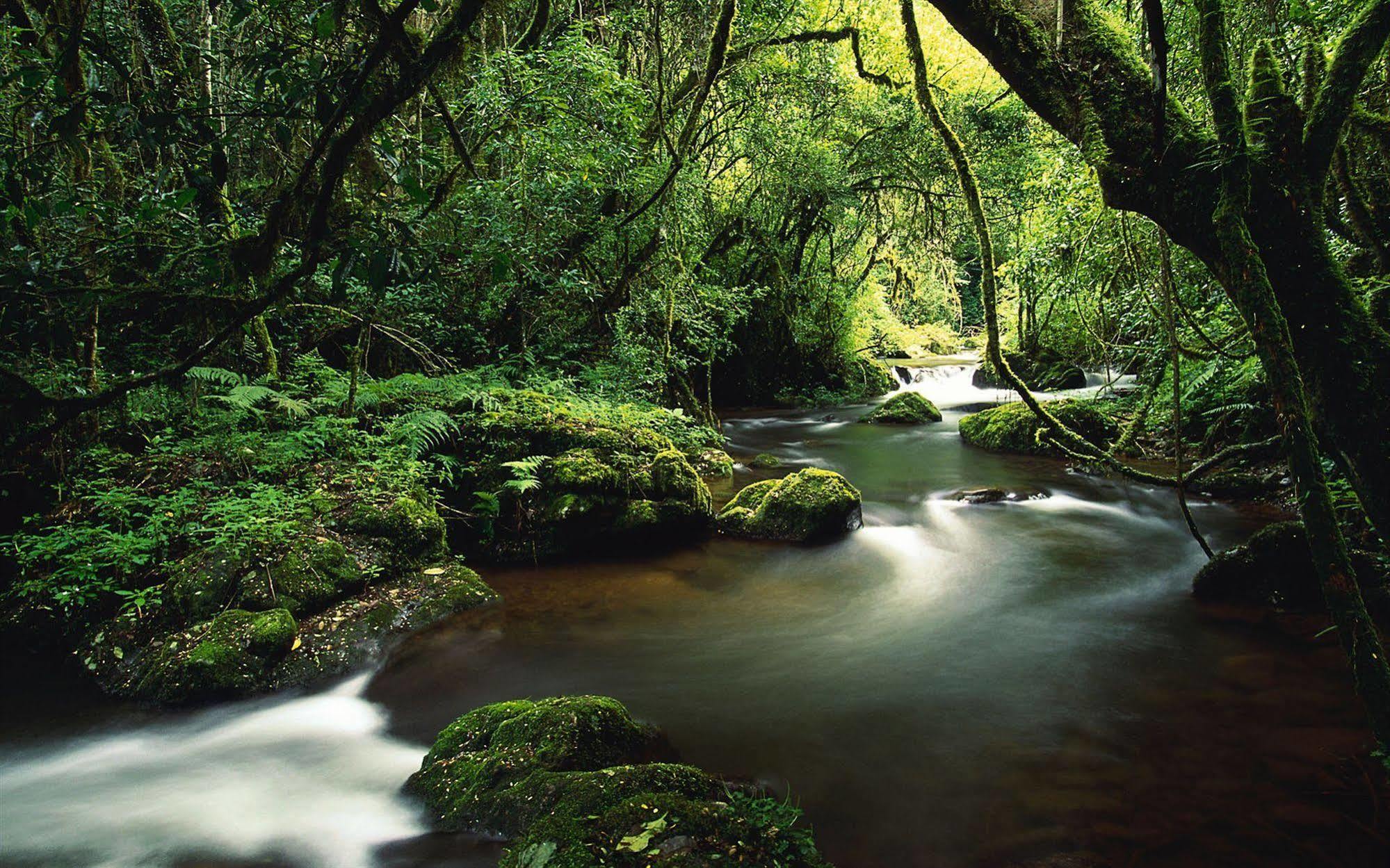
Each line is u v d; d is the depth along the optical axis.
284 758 3.86
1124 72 2.63
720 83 11.56
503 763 3.29
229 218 4.20
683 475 7.54
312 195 2.31
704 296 11.52
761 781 3.56
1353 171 4.36
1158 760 3.64
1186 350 6.86
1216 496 8.46
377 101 2.12
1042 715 4.14
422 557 5.95
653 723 4.11
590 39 10.38
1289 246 2.44
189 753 3.90
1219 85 2.18
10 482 5.76
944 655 4.96
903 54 13.69
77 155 4.70
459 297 9.65
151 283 2.51
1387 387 2.36
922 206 18.06
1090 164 2.65
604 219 10.00
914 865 2.96
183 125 2.27
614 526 7.00
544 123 8.15
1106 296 8.51
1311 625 5.02
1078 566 6.70
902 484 10.05
